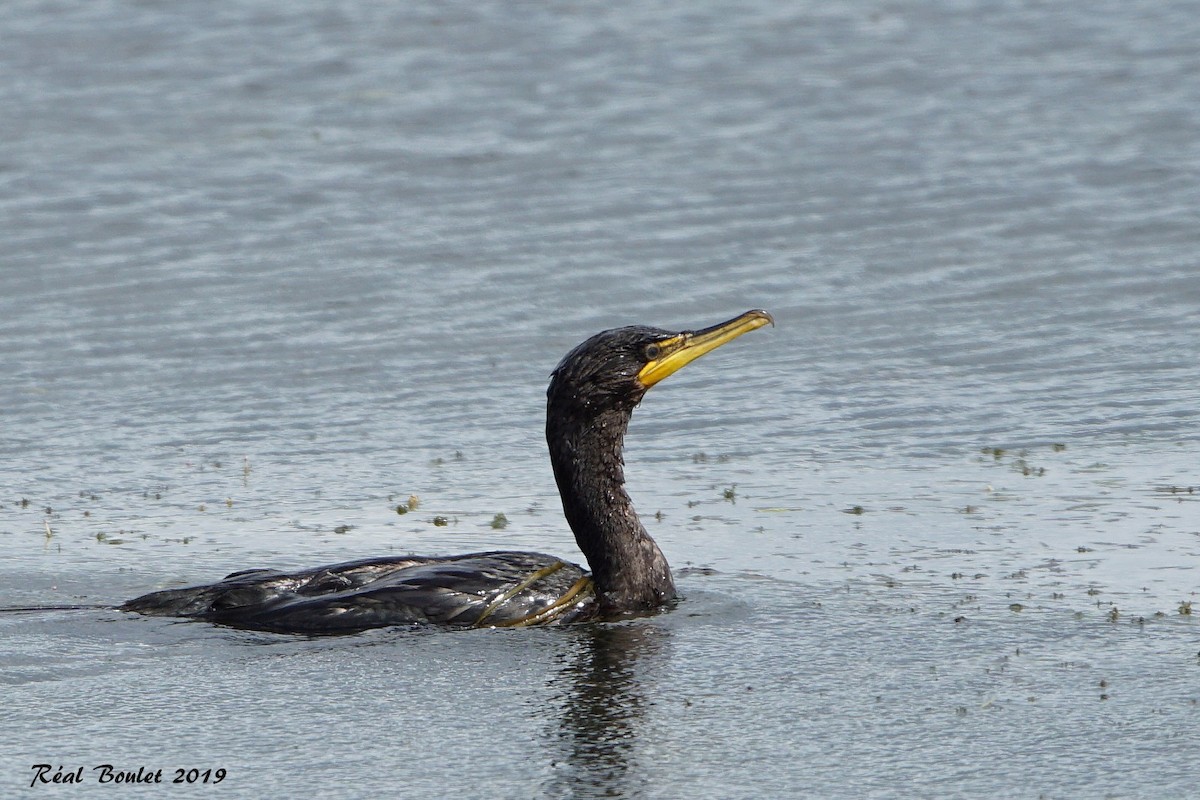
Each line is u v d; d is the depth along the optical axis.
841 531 13.26
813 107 27.05
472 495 14.59
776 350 18.69
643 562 11.64
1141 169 23.95
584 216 22.80
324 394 17.53
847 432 16.11
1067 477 14.47
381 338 19.09
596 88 28.12
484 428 16.55
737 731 9.40
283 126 26.66
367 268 21.19
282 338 19.11
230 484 14.99
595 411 11.64
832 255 21.44
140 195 23.75
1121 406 16.52
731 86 28.16
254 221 22.86
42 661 10.53
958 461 15.10
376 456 15.75
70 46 30.72
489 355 18.61
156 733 9.45
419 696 9.98
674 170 24.45
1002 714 9.53
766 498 14.21
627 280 20.73
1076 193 23.22
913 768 8.88
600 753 9.13
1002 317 19.41
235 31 31.61
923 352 18.44
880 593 11.75
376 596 11.25
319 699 9.94
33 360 18.50
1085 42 30.09
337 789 8.73
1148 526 13.09
